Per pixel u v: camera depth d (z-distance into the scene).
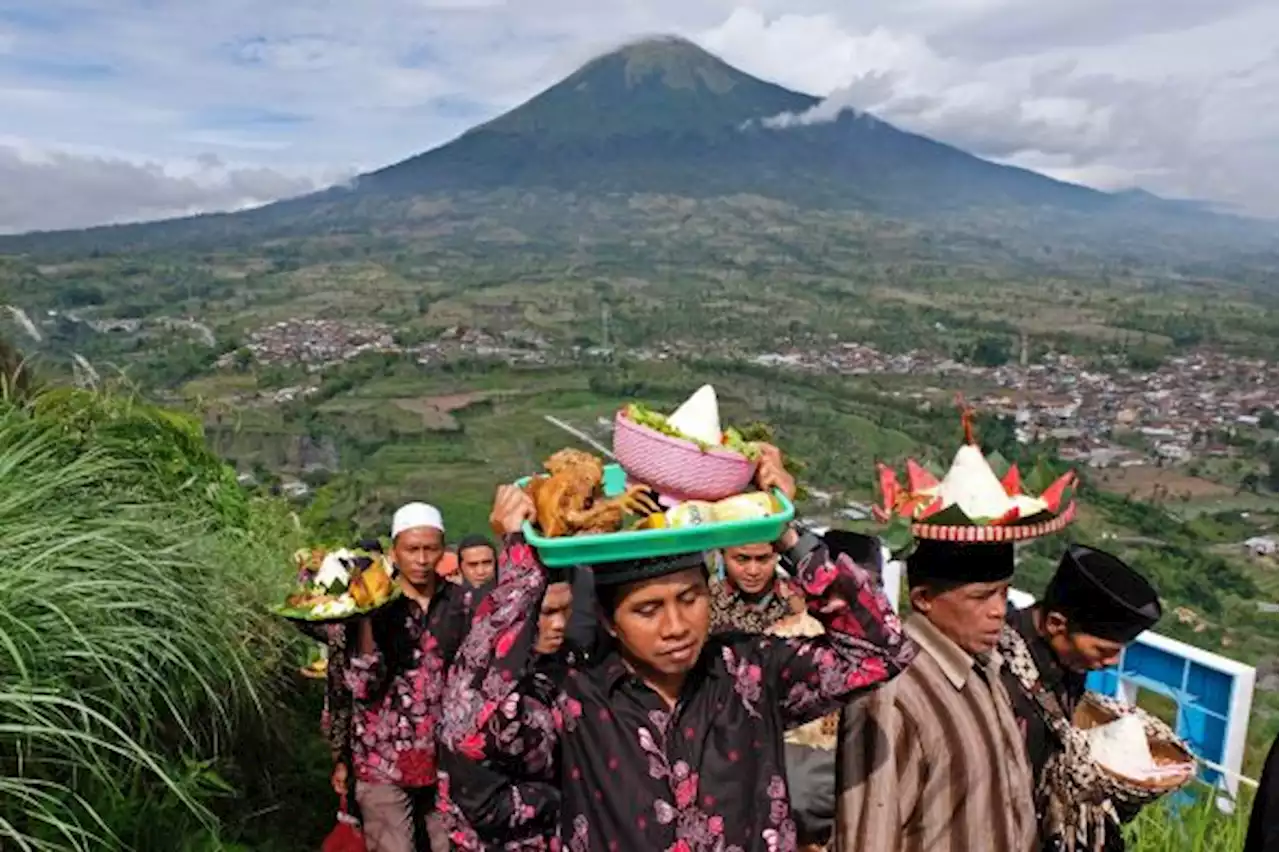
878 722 2.06
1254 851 1.94
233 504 5.63
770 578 3.05
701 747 1.83
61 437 4.16
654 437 1.76
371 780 3.72
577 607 1.92
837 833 2.09
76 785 2.87
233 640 3.85
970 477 2.15
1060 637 2.43
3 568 2.92
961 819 2.03
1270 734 4.35
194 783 3.22
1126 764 2.27
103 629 3.02
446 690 1.83
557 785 1.87
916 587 2.17
